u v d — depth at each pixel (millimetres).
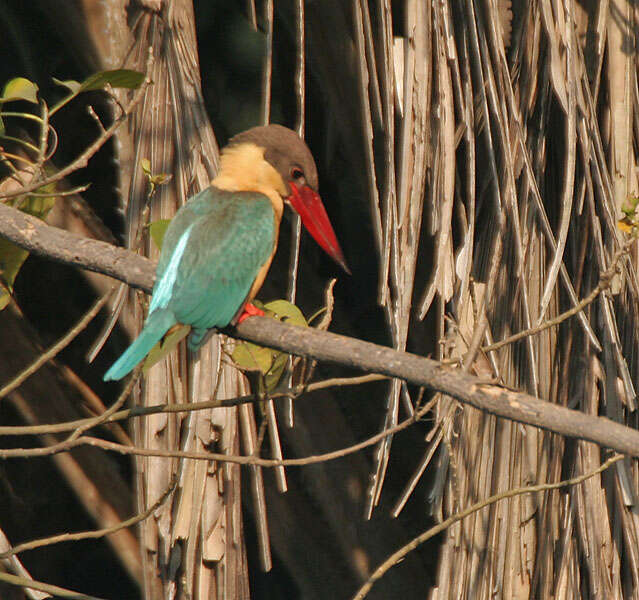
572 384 8773
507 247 8414
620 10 9227
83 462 10945
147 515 6305
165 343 6129
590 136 8766
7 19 10062
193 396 7277
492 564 8422
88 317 6160
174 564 7270
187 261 6219
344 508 11172
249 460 5973
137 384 7430
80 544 11703
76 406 10773
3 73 10359
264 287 10914
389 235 7625
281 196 7281
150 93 7531
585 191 8867
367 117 7812
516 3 8906
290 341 5613
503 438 8461
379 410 11406
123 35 8648
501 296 8398
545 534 8695
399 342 7543
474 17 8344
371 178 7820
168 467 7336
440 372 4621
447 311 8523
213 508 7336
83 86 5984
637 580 8828
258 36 10750
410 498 11648
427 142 7945
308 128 11055
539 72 8797
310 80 10609
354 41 9211
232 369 7355
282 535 11086
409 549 6238
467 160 8047
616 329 8750
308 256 11453
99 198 10617
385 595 11406
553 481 8688
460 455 8328
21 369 10297
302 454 10859
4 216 5996
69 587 11750
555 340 8789
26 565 11523
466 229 8445
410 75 7977
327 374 11219
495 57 8398
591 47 9180
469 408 8398
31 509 11336
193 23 7863
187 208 6738
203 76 10859
